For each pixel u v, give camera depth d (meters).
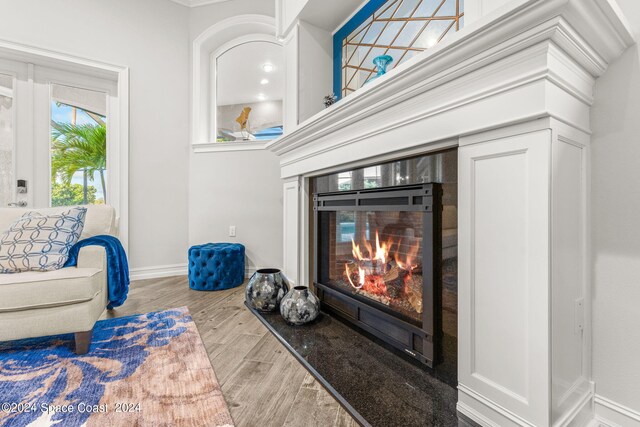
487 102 1.06
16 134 2.89
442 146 1.27
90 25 3.07
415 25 1.85
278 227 3.44
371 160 1.68
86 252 1.84
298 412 1.19
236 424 1.12
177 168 3.54
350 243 2.01
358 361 1.54
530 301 0.98
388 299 1.69
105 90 3.28
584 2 0.84
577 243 1.07
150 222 3.38
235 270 3.00
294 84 2.48
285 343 1.74
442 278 1.37
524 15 0.88
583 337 1.11
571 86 1.00
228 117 3.74
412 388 1.32
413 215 1.54
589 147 1.13
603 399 1.13
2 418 1.13
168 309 2.36
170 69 3.51
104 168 3.28
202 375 1.44
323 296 2.22
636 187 1.05
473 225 1.13
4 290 1.52
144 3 3.37
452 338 1.34
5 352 1.67
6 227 2.01
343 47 2.46
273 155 3.46
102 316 2.21
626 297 1.08
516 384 1.01
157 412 1.17
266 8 3.46
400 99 1.36
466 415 1.15
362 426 1.11
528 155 0.97
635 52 1.05
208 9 3.61
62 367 1.50
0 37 2.69
